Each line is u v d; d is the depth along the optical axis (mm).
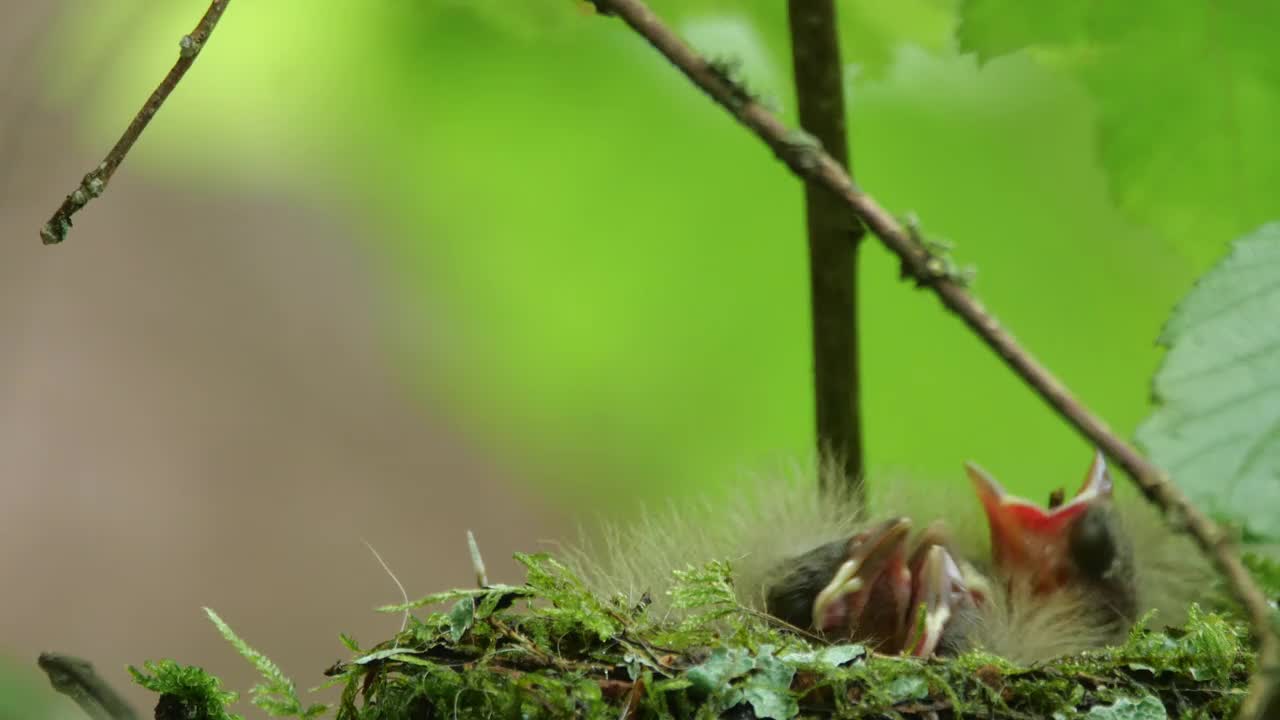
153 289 2727
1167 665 1635
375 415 2775
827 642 1675
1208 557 1575
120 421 2676
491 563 2680
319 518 2699
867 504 1712
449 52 1758
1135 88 1665
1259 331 1568
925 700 1625
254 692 1621
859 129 1764
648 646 1633
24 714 1331
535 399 1815
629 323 1780
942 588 1695
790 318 1781
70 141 1776
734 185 1766
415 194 1777
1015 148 1764
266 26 1760
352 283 2787
